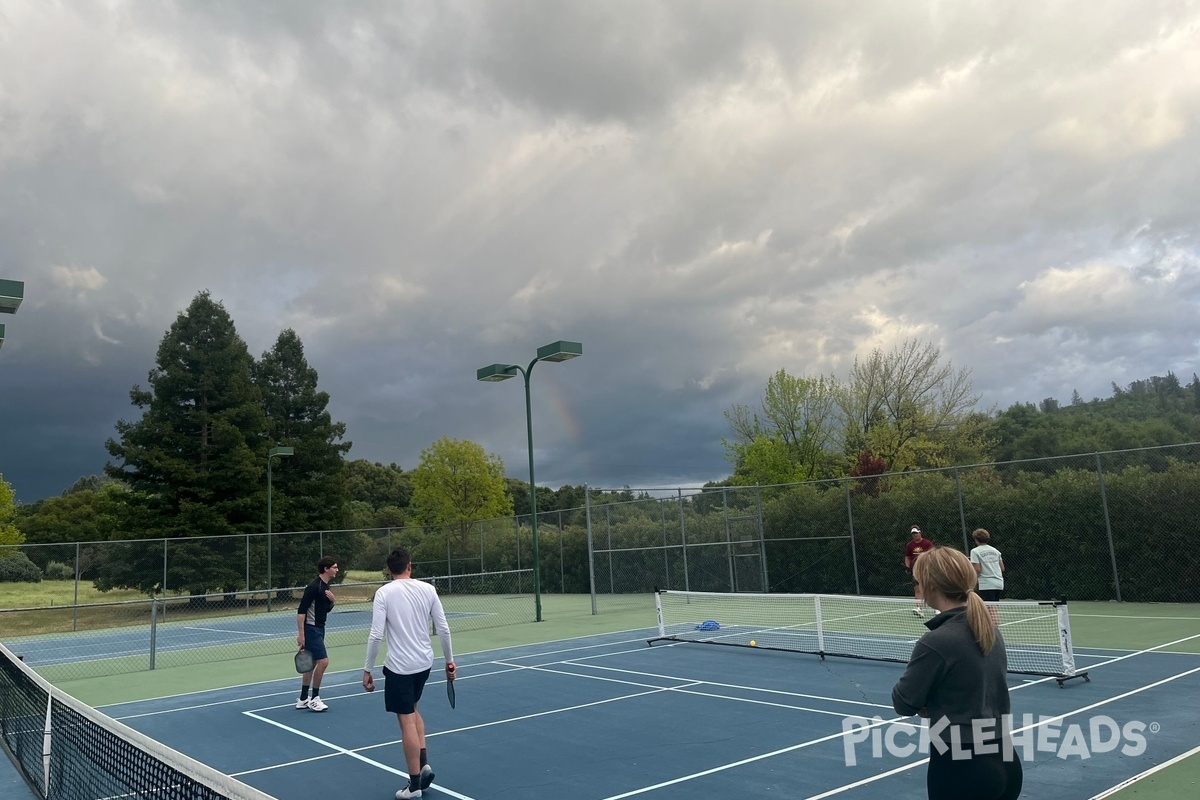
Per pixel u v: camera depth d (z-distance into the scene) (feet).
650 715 28.25
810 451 127.95
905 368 121.29
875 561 71.31
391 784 21.68
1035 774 19.39
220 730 29.58
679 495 75.56
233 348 121.80
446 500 140.05
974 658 9.91
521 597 96.48
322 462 130.82
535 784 20.92
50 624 82.48
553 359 63.87
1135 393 176.86
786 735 24.57
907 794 18.66
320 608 32.37
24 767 24.59
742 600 72.43
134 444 115.55
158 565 89.92
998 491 64.13
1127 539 56.90
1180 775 18.72
